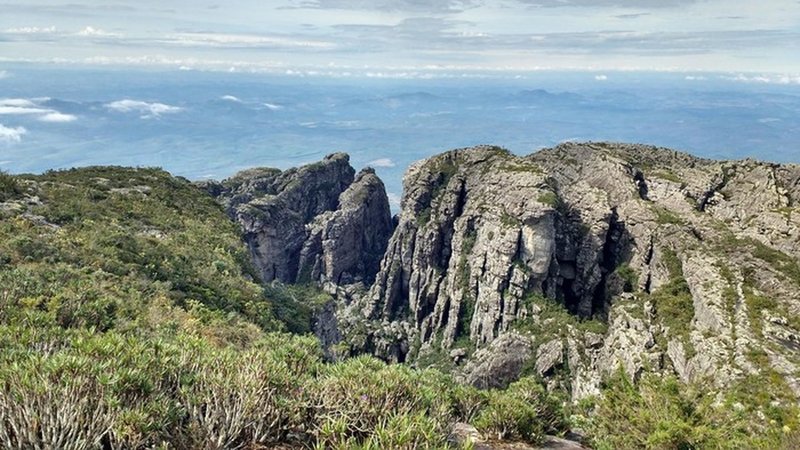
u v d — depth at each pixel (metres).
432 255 147.25
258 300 50.75
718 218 102.50
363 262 183.88
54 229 48.31
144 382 10.97
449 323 129.00
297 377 13.48
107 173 84.75
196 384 12.05
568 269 117.06
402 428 10.71
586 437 19.94
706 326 67.56
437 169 161.75
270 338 18.44
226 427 11.14
